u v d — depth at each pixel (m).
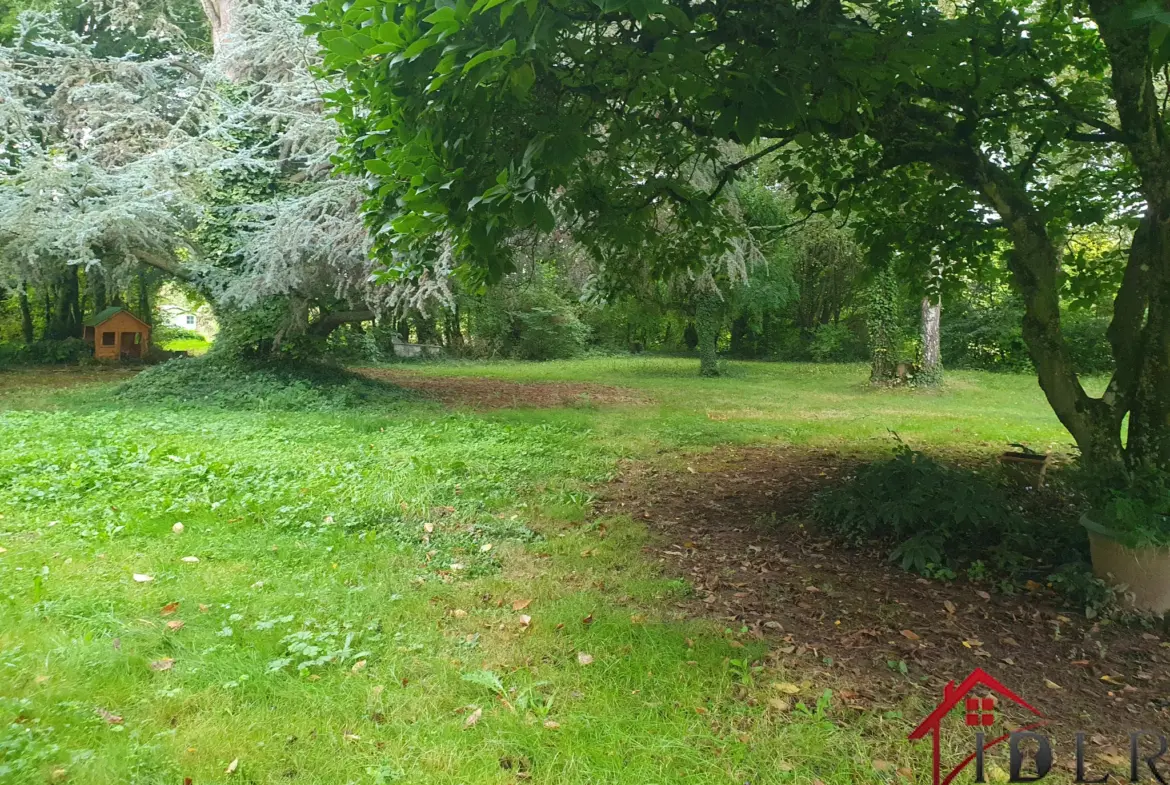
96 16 17.23
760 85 3.89
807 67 4.08
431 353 26.31
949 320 25.92
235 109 12.93
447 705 3.18
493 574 4.82
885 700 3.34
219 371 13.51
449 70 3.24
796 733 3.02
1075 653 3.89
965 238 7.43
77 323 23.55
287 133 12.47
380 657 3.57
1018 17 5.69
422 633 3.84
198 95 13.21
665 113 5.71
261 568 4.71
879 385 18.00
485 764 2.77
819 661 3.71
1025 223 5.27
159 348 24.08
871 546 5.45
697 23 4.55
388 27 3.49
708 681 3.45
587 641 3.80
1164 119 5.53
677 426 11.12
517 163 4.09
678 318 24.95
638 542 5.55
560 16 3.33
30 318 23.14
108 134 12.86
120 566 4.59
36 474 6.62
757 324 23.17
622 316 23.33
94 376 17.83
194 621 3.87
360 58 3.92
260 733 2.90
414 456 8.03
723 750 2.91
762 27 4.26
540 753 2.85
